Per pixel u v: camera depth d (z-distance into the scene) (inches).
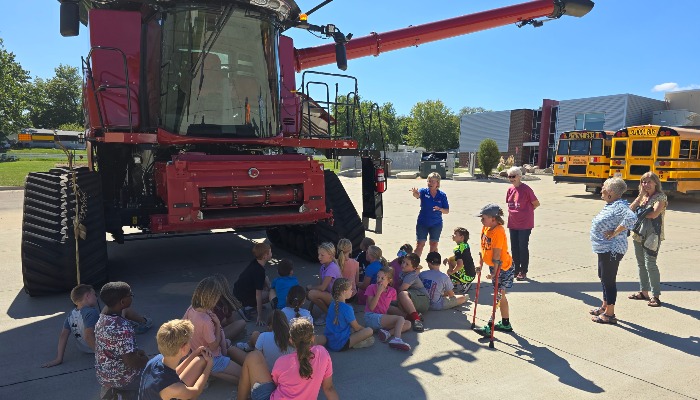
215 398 132.3
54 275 203.5
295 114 284.0
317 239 272.2
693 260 307.0
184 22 224.4
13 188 761.6
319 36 298.8
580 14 378.6
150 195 246.4
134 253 314.7
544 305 217.8
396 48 366.0
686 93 1539.1
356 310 209.9
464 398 134.7
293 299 156.6
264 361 123.0
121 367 116.6
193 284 241.4
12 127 2234.3
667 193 646.5
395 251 329.1
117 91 235.5
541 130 1781.5
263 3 231.8
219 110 232.4
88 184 224.8
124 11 238.7
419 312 199.9
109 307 120.4
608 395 137.3
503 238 178.2
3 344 164.6
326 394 123.0
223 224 216.5
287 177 228.4
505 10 367.9
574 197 726.5
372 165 289.1
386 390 138.5
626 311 209.8
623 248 189.9
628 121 1480.1
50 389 134.6
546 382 144.9
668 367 155.7
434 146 3095.5
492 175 1311.5
